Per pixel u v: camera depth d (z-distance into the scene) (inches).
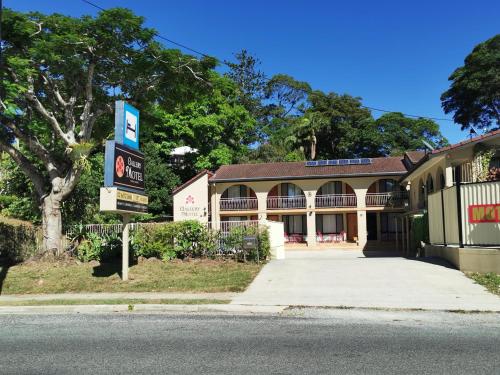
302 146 2059.5
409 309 390.6
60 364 250.7
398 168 1469.0
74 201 919.7
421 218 888.3
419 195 1163.9
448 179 804.0
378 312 385.1
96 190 981.2
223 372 231.6
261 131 2206.0
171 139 1531.7
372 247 1461.6
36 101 680.4
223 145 1620.3
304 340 296.5
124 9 641.0
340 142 2092.8
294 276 574.2
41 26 650.8
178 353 269.4
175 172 1584.6
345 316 372.8
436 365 238.7
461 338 295.4
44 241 693.3
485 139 760.3
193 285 524.7
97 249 682.2
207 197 1382.9
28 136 698.2
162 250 693.9
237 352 269.7
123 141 559.5
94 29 649.6
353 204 1502.2
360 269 618.2
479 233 571.8
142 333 324.8
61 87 758.5
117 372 234.7
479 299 419.5
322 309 399.5
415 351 266.1
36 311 423.5
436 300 419.2
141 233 707.4
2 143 705.6
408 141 2107.5
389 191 1525.6
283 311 396.2
